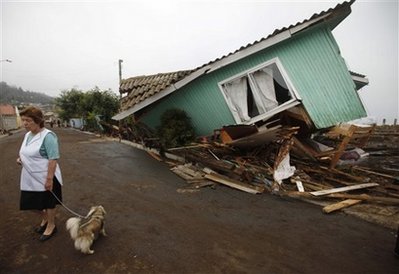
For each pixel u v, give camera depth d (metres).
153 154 10.47
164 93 8.88
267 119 8.58
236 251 3.50
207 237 3.88
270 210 5.03
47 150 3.34
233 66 8.61
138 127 12.75
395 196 5.71
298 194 5.71
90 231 3.34
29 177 3.37
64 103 40.19
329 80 7.72
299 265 3.22
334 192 5.73
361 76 10.55
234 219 4.57
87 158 9.87
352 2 6.50
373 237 3.98
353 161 9.17
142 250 3.46
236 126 7.47
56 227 4.05
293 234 4.04
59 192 3.70
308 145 8.76
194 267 3.12
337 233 4.09
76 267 3.08
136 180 6.92
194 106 9.70
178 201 5.41
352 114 7.73
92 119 25.91
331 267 3.19
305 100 7.93
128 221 4.36
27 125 3.30
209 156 8.05
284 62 7.97
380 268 3.20
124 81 12.39
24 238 3.71
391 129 19.45
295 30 7.20
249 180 6.55
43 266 3.09
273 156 7.78
